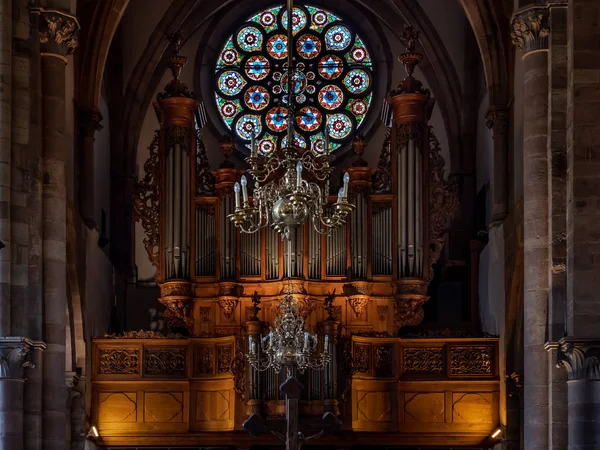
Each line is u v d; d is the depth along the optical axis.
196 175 35.97
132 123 38.78
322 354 30.56
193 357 34.28
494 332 34.56
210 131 41.44
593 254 23.55
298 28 42.16
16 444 24.42
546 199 25.41
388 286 35.12
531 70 25.59
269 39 42.22
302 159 24.30
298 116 41.59
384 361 34.19
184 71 41.25
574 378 23.05
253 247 35.34
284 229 23.69
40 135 26.16
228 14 41.94
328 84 41.72
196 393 34.16
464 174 39.00
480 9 33.88
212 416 34.00
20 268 25.27
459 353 34.16
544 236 25.36
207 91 41.72
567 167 24.39
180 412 34.09
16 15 26.03
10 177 25.39
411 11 39.19
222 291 35.00
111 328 37.16
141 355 34.22
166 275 35.34
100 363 34.22
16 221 25.38
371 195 35.47
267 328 34.59
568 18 24.64
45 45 26.62
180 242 35.38
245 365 33.78
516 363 32.06
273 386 33.59
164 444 34.06
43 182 26.27
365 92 41.59
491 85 34.16
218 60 42.09
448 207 35.44
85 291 32.81
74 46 27.23
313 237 35.16
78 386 32.22
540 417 25.19
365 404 33.97
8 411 24.36
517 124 32.41
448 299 38.06
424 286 35.03
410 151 35.62
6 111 25.38
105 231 37.47
